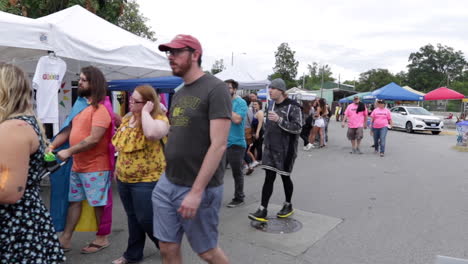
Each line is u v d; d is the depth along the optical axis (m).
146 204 3.05
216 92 2.10
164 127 2.92
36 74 3.98
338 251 3.66
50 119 4.12
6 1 9.23
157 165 3.04
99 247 3.61
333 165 8.56
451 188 6.30
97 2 9.72
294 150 4.39
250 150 7.73
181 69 2.16
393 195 5.80
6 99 1.84
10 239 1.86
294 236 4.03
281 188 6.19
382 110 10.22
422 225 4.41
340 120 34.44
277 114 4.26
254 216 4.36
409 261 3.45
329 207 5.12
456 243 3.88
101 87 3.23
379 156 10.11
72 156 3.39
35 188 1.99
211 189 2.21
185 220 2.23
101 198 3.41
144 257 3.46
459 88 64.38
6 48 4.75
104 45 4.84
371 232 4.18
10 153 1.73
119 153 3.13
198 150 2.15
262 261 3.43
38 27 4.00
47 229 2.02
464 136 12.50
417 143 13.98
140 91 2.97
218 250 2.35
